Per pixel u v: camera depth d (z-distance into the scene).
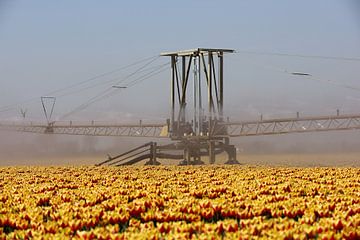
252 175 88.12
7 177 90.56
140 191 57.97
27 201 52.25
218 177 83.94
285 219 38.78
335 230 35.31
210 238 32.34
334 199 50.44
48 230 37.00
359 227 36.38
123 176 88.56
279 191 57.56
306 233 34.22
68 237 34.53
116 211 44.00
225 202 48.09
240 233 33.47
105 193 58.53
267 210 44.22
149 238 32.62
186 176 88.25
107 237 33.38
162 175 91.81
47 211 44.94
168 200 53.50
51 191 62.72
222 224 35.47
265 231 33.94
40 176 91.38
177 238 32.88
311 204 46.31
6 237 35.75
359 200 50.53
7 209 46.75
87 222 39.22
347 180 75.00
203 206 44.47
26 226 39.69
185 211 43.78
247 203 47.66
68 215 41.78
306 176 83.62
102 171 108.06
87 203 50.09
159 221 40.97
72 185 72.06
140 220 42.22
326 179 75.75
